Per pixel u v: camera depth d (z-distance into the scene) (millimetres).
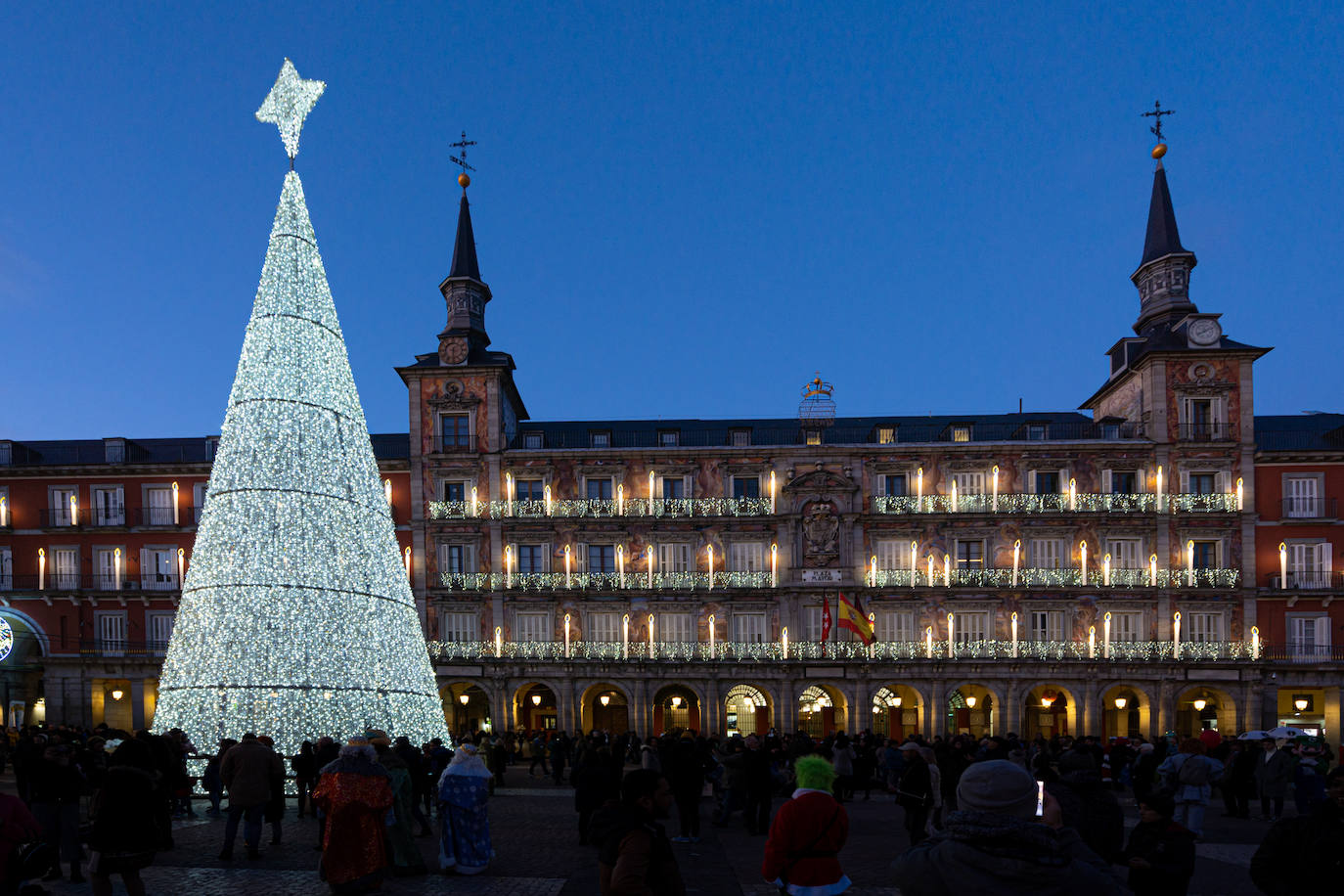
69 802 15648
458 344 58312
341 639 29438
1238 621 53969
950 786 23406
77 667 56062
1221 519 54719
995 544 55531
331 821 13719
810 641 55125
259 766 17781
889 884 16484
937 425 62406
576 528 56625
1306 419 61688
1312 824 7918
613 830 7883
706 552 56406
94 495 58156
